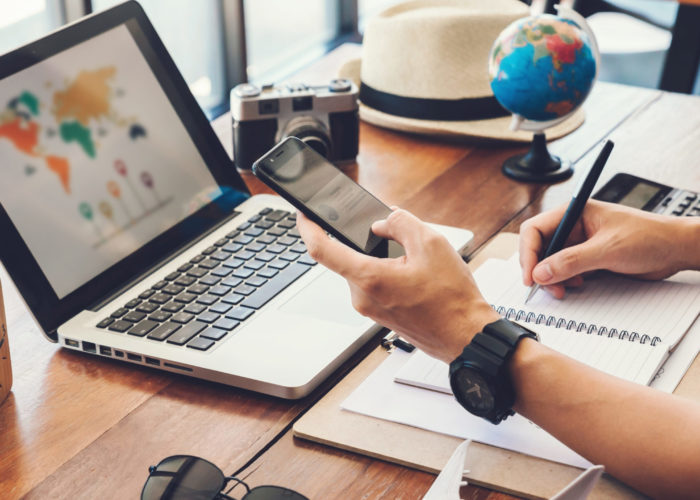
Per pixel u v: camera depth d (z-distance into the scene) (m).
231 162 1.04
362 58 1.35
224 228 0.95
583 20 1.11
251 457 0.64
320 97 1.13
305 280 0.85
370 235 0.69
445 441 0.65
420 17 1.25
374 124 1.34
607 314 0.79
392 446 0.64
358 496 0.60
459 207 1.06
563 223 0.83
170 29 2.22
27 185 0.80
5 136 0.80
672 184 1.09
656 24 2.41
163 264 0.88
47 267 0.79
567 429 0.59
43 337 0.81
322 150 1.14
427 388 0.70
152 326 0.78
